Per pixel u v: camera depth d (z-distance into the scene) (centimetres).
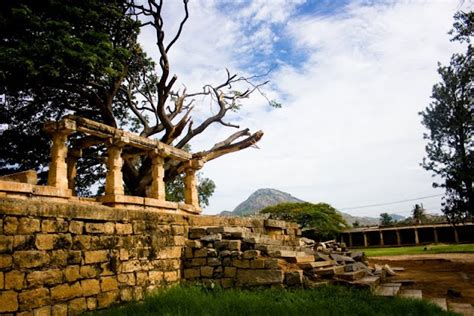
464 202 2467
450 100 2552
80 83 1620
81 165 2067
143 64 2197
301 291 834
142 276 878
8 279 599
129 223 867
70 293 698
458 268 1669
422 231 5053
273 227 1366
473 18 1847
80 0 1493
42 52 1265
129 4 1803
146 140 1288
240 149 1916
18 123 1903
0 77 1302
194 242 1021
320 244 1692
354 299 770
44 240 664
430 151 2597
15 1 1341
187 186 1560
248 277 923
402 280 1177
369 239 5228
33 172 907
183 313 682
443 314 702
